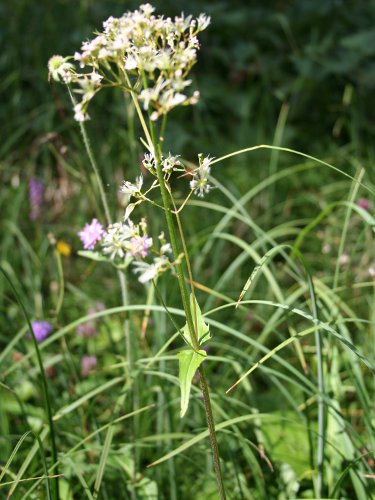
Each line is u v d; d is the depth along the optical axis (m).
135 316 0.78
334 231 0.95
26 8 1.40
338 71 1.41
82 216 0.97
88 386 0.68
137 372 0.53
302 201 1.10
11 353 0.73
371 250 0.83
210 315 0.83
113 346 0.68
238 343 0.77
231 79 1.46
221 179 1.16
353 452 0.53
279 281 0.91
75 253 0.96
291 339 0.42
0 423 0.62
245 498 0.54
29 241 0.99
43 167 1.11
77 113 0.36
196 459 0.60
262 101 1.37
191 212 1.05
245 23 1.50
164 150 1.23
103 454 0.48
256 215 1.07
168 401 0.58
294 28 1.54
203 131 1.30
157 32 0.37
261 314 0.82
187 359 0.37
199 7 1.49
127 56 0.38
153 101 0.36
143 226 0.39
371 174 1.11
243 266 0.95
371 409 0.61
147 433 0.65
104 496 0.54
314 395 0.53
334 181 1.18
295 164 1.25
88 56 0.37
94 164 0.53
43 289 0.90
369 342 0.71
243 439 0.51
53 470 0.48
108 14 1.42
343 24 1.55
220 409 0.55
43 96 1.24
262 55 1.51
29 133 1.19
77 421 0.63
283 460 0.58
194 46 0.37
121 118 1.19
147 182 1.07
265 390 0.76
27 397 0.70
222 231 1.01
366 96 1.42
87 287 0.90
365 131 1.36
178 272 0.38
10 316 0.81
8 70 1.31
